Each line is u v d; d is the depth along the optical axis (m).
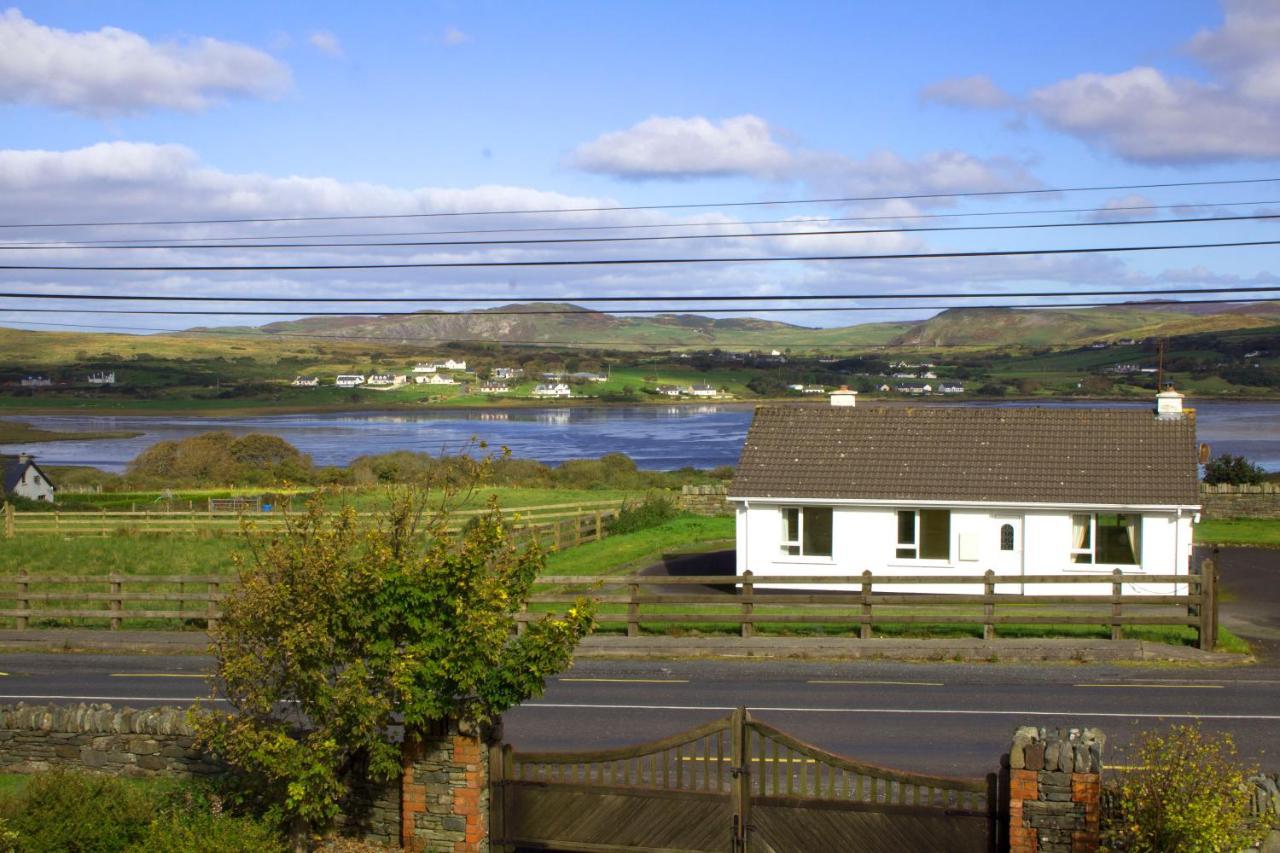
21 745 13.93
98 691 20.31
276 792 11.56
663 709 18.22
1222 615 25.92
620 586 29.66
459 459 15.88
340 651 11.19
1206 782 9.95
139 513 47.53
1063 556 28.38
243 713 11.51
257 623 11.12
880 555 29.31
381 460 73.56
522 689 11.30
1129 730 16.39
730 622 23.83
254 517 40.97
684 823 11.45
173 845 10.56
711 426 152.12
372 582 11.00
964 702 18.44
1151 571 28.06
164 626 26.62
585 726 17.20
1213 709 17.75
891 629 24.34
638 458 102.62
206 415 182.00
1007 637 23.66
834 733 16.58
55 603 28.88
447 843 11.63
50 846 10.51
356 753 11.90
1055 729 10.78
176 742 13.38
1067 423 30.44
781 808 11.25
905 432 30.94
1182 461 28.69
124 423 166.25
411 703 10.99
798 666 21.62
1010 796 10.43
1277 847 9.96
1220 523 39.28
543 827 11.75
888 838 10.97
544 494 54.06
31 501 56.94
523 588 11.68
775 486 29.77
